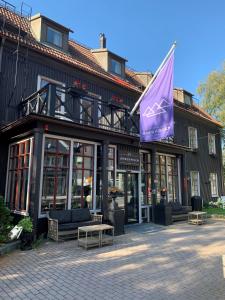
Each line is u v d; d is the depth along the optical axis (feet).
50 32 35.94
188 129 56.49
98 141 29.86
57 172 26.11
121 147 33.50
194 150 56.65
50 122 23.68
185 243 23.45
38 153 22.88
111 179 32.35
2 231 20.71
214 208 53.47
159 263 17.61
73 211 25.53
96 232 25.46
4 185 27.61
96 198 29.45
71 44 43.37
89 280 14.53
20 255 19.01
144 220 36.14
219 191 63.00
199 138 59.72
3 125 26.96
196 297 12.41
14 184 26.40
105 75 38.73
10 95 28.04
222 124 68.64
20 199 24.89
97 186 29.86
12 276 14.99
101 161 29.30
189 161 55.11
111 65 43.88
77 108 32.30
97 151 30.42
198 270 16.26
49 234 23.47
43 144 25.22
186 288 13.51
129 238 25.38
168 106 27.32
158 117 28.07
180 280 14.61
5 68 28.04
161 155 40.78
